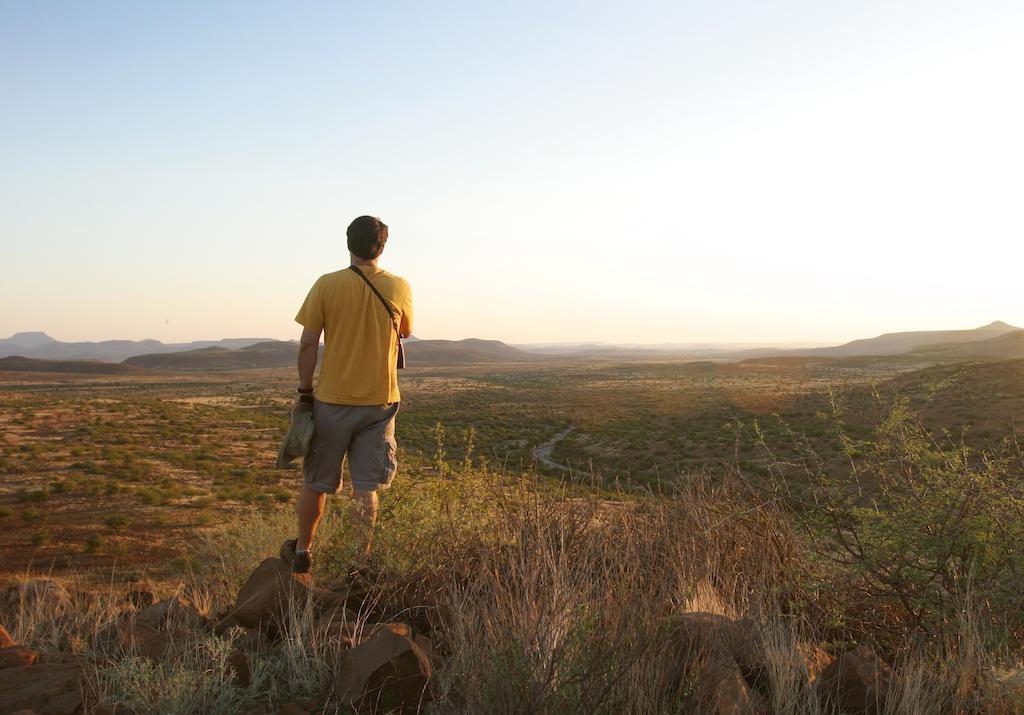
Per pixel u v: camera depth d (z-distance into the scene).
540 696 2.01
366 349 3.42
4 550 15.95
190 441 46.12
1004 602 3.17
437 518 3.79
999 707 2.38
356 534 3.62
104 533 17.97
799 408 67.06
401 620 3.29
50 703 2.34
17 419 53.47
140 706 2.31
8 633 3.24
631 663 2.08
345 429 3.42
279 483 30.27
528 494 3.89
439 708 2.28
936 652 2.94
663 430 59.78
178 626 3.07
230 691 2.41
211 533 17.73
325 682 2.51
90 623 3.39
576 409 88.94
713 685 2.19
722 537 3.79
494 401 110.62
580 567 2.90
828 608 3.47
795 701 2.28
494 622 2.36
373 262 3.53
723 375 173.75
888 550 3.46
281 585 3.21
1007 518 3.41
